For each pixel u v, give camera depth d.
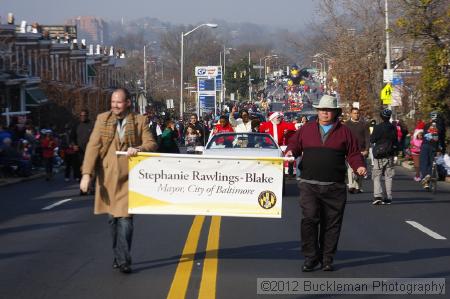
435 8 24.66
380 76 42.75
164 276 9.34
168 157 9.48
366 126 18.78
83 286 8.88
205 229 13.09
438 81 26.75
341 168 9.48
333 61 46.88
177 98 91.69
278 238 12.25
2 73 44.62
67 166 25.55
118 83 77.00
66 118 49.12
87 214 15.73
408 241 12.18
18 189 22.67
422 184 21.58
